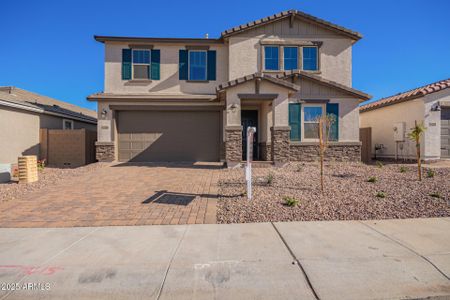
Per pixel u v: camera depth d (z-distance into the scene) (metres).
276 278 3.32
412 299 2.95
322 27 14.74
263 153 14.09
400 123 14.82
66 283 3.25
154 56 14.68
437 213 5.68
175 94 14.62
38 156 14.55
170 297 2.99
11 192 7.95
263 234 4.67
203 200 6.85
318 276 3.34
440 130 13.36
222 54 15.05
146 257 3.87
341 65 14.86
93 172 11.09
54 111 15.66
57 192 7.86
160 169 11.75
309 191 7.41
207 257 3.85
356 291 3.06
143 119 14.53
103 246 4.25
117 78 14.56
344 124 13.75
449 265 3.58
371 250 4.02
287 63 14.70
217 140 14.64
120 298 2.98
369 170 10.77
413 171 10.34
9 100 12.89
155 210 6.11
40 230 4.97
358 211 5.82
